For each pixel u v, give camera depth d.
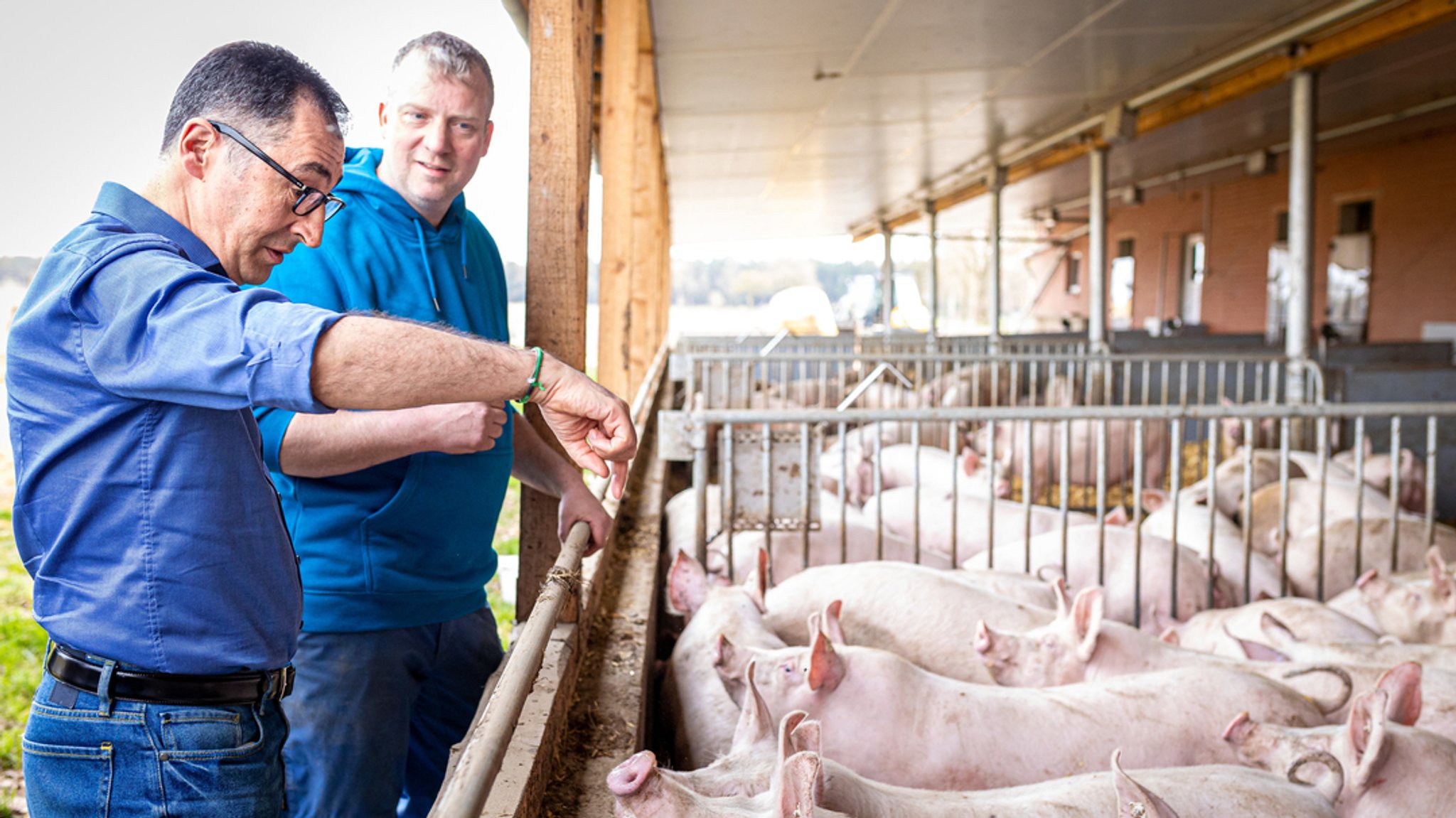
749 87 9.80
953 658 2.91
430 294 2.07
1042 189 19.39
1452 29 8.32
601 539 2.28
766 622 2.96
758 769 1.63
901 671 2.24
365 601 1.98
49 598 1.36
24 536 1.35
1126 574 4.06
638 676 2.39
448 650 2.23
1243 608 3.60
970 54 8.85
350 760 2.01
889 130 12.48
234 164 1.32
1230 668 2.44
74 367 1.24
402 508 1.97
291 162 1.34
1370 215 14.97
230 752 1.40
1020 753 2.15
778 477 3.69
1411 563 4.44
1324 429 4.12
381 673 2.03
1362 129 13.25
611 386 5.15
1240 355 8.14
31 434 1.29
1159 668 2.62
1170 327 17.72
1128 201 18.81
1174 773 1.89
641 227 6.63
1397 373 8.21
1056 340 13.56
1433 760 2.02
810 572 3.28
